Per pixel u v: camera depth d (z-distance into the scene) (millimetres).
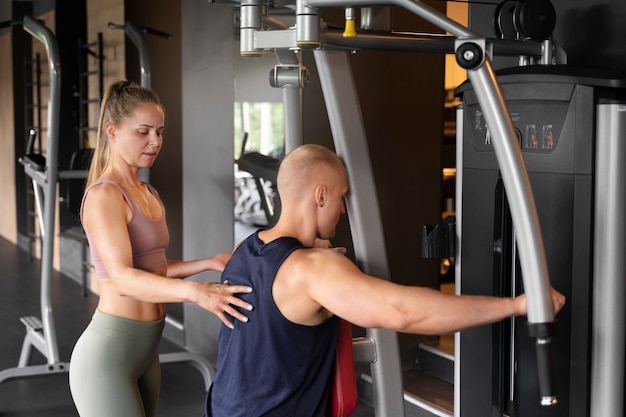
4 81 10453
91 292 7262
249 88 4449
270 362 1830
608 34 2480
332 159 1920
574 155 2074
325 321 1868
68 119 7934
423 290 1724
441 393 4059
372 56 4332
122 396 2447
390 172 4441
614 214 2045
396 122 4438
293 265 1806
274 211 4219
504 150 1561
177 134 6422
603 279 2070
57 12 7809
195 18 5000
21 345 5516
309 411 1878
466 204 2385
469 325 1705
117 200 2436
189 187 5180
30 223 9492
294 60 2039
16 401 4367
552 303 1599
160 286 2258
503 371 2359
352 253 4219
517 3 2301
